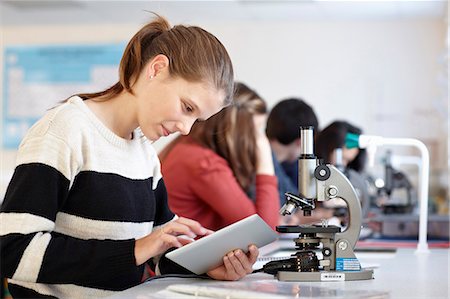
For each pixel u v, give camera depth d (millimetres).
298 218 3945
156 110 1739
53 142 1690
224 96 1773
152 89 1745
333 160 4086
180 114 1734
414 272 2078
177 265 1964
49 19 7684
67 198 1752
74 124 1733
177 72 1715
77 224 1764
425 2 6555
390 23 7410
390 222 3766
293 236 3598
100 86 7938
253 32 7684
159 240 1655
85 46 7969
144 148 1970
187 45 1732
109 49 7930
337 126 4078
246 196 2943
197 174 2873
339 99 7520
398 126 7391
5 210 1645
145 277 2643
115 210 1804
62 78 8023
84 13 7367
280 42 7648
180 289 1628
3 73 8102
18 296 1784
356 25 7488
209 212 2938
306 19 7484
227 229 1727
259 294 1537
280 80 7648
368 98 7453
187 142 2947
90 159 1762
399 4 6676
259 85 7688
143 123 1772
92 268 1636
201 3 6797
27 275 1628
